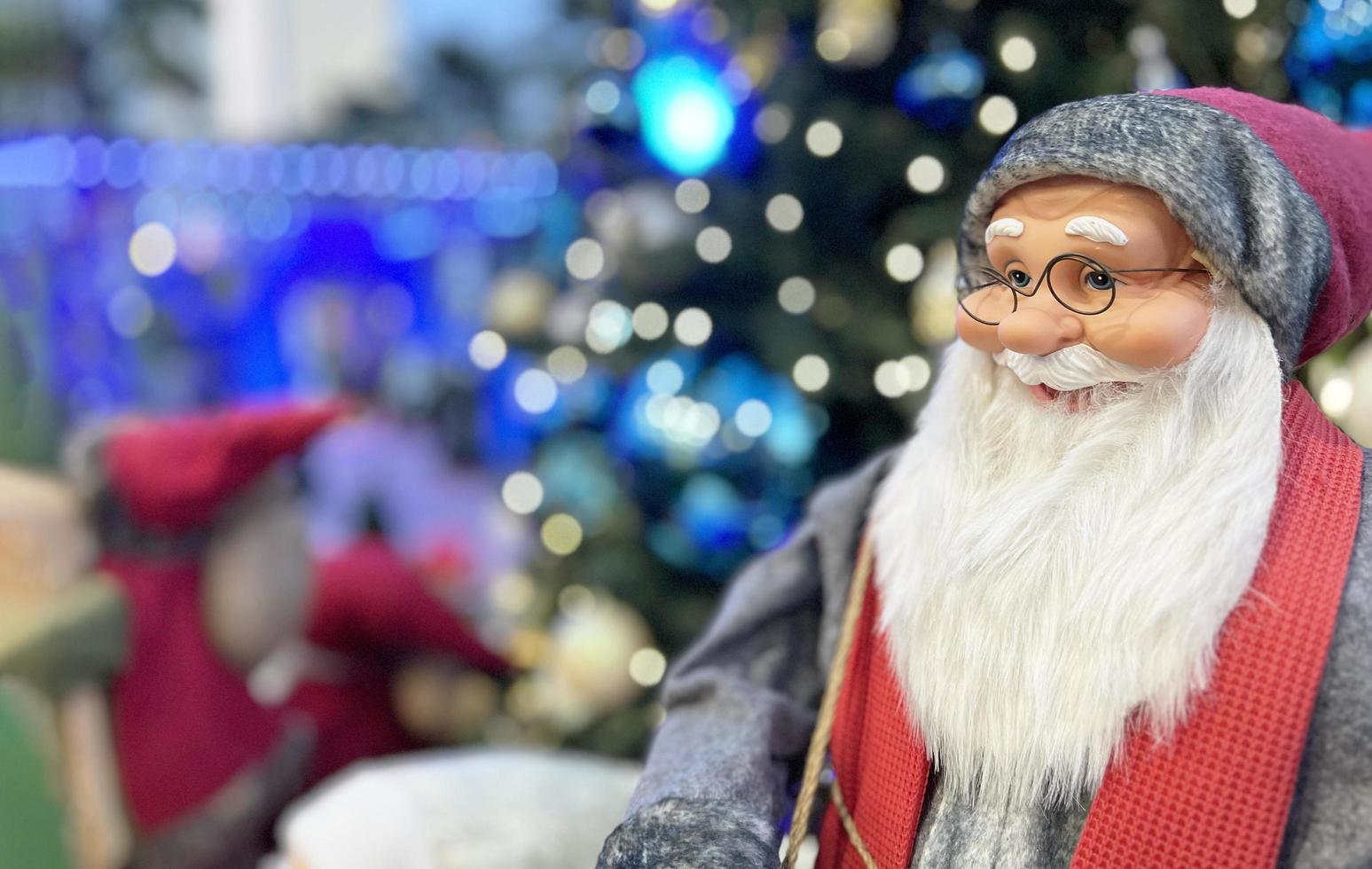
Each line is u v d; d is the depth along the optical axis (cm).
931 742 95
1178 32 139
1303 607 89
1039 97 158
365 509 220
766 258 189
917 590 96
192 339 381
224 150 379
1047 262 94
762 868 94
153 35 378
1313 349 98
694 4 199
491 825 135
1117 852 90
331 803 138
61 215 346
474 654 209
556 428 219
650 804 98
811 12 183
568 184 244
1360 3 140
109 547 174
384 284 421
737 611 108
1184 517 91
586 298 210
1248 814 88
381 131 398
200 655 177
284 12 438
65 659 165
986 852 93
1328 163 94
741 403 197
